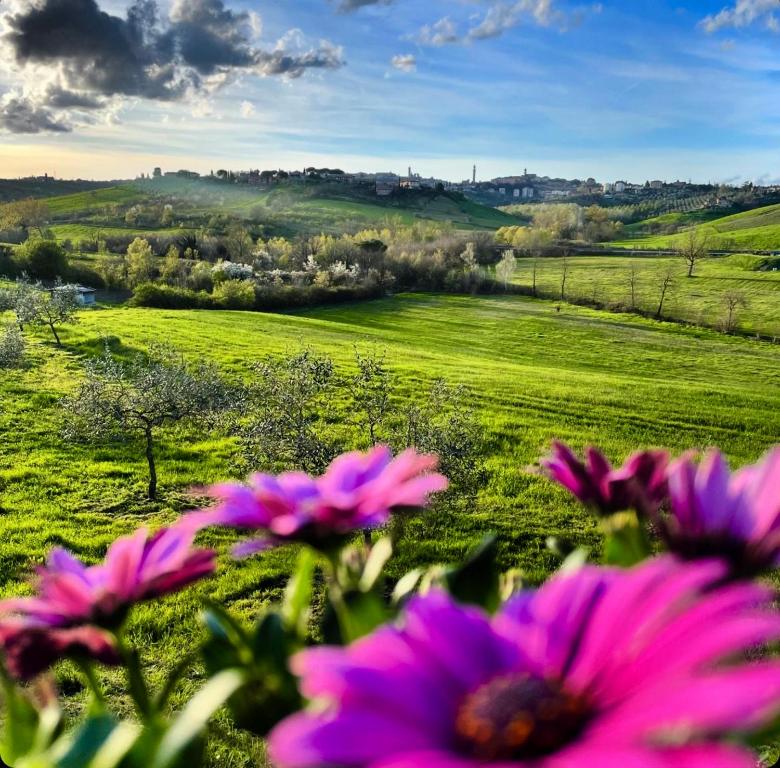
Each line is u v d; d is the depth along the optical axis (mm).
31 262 75938
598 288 87312
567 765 512
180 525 1160
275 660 1138
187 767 947
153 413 17797
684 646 571
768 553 911
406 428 14148
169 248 104062
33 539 14508
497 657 686
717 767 454
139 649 9945
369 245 96375
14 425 23375
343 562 1116
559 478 1260
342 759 554
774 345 58094
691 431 27547
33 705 1202
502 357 50031
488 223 191375
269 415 13875
